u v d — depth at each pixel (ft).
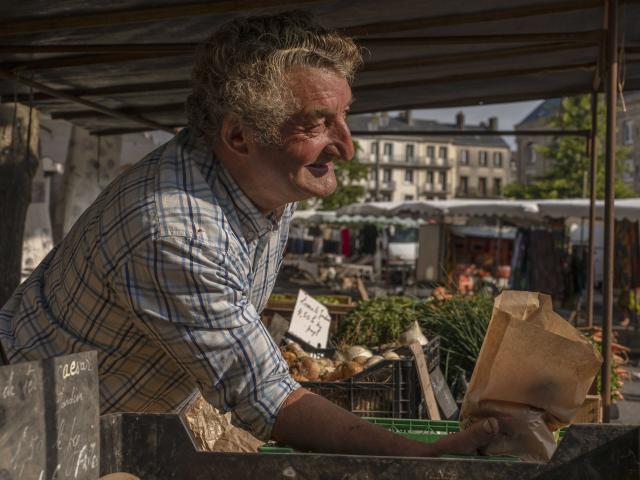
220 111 4.89
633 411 22.97
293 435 4.80
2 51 13.17
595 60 16.14
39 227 30.40
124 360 5.49
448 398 12.09
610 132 12.25
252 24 4.94
